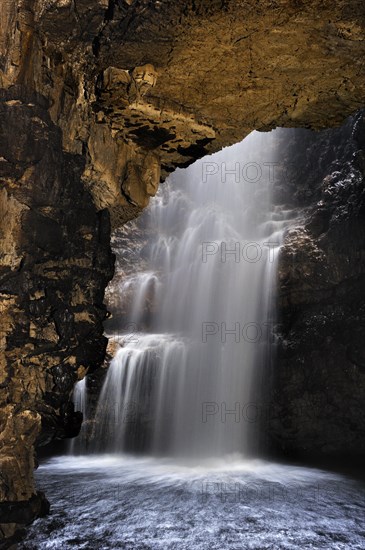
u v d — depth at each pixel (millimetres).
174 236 25281
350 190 18844
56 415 6375
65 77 6160
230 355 19609
